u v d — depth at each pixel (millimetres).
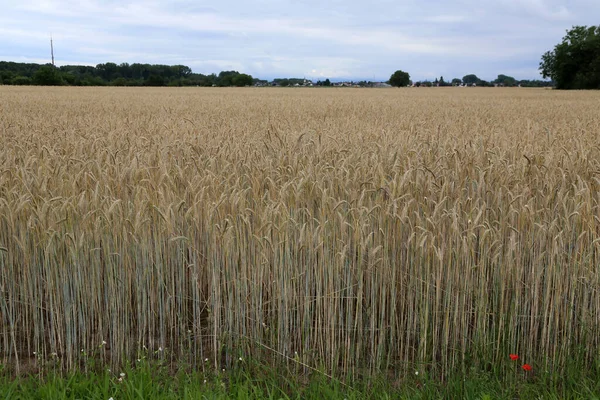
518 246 4879
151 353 4812
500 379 4520
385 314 5062
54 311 4965
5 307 4812
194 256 4902
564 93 50000
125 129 10938
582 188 5086
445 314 4551
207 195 5227
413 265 4930
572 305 4645
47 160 6383
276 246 4695
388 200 5227
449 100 30594
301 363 4543
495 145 8984
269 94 40969
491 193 5980
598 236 5023
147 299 5109
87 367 4602
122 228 4789
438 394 4137
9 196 4844
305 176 5617
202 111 18953
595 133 10930
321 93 45750
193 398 3863
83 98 28531
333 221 4836
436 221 4758
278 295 4734
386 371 4508
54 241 4605
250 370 4605
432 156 7609
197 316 4973
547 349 4562
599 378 4309
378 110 20906
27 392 3973
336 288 4664
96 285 4840
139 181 5582
